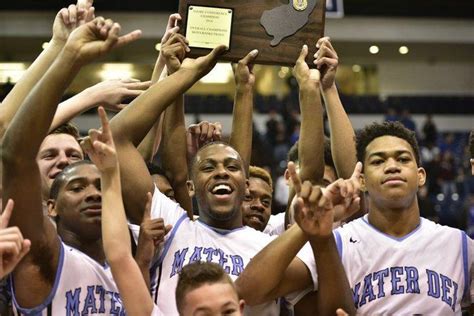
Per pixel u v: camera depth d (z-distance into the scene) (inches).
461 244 116.4
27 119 94.8
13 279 105.5
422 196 403.2
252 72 135.2
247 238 121.6
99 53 93.7
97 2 597.0
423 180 119.3
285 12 129.4
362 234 117.3
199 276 93.3
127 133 121.1
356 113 634.2
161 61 137.7
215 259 118.0
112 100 132.7
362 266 114.7
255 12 129.0
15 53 646.5
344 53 677.9
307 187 98.0
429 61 706.8
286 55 129.4
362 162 119.1
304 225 99.7
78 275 108.9
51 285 106.5
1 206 100.0
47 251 105.6
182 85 121.9
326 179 145.2
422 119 649.0
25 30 603.2
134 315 99.1
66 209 114.9
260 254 107.3
